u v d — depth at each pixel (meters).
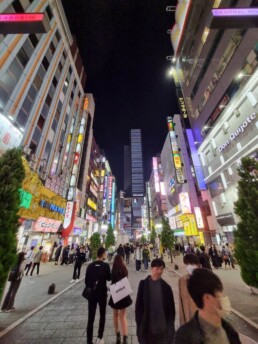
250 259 5.77
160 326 2.61
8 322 5.13
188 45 31.95
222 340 1.20
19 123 16.98
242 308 5.97
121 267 4.67
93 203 46.97
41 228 19.59
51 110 23.34
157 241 34.56
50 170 23.00
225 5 20.61
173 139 39.41
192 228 29.88
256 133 17.67
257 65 17.03
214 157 25.95
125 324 4.03
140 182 180.12
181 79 35.34
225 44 21.64
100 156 61.66
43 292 8.40
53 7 24.53
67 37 29.64
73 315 5.79
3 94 15.04
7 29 5.19
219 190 25.23
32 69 18.89
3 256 4.57
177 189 41.16
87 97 43.78
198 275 1.42
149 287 2.96
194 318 1.36
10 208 5.11
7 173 5.42
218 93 23.39
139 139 199.38
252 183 6.23
